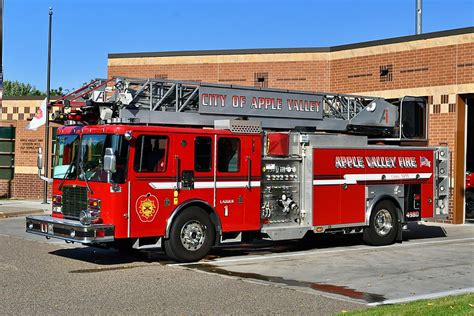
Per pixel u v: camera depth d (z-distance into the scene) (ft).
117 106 37.88
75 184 37.17
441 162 50.85
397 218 47.67
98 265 36.35
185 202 37.24
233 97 42.50
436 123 63.41
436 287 30.27
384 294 28.55
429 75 63.87
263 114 44.14
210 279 31.94
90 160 36.52
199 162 37.99
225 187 39.06
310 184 42.73
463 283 31.30
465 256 40.88
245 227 39.93
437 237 52.60
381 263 37.76
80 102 39.22
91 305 25.86
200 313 24.66
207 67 79.92
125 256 40.04
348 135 45.55
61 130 39.27
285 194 42.32
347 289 29.63
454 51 61.72
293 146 42.75
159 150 36.47
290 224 42.57
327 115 49.16
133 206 35.40
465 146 63.00
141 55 82.94
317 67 75.15
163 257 39.73
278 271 34.63
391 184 47.24
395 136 52.16
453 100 61.93
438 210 50.44
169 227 36.63
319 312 24.88
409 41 65.67
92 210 35.78
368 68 70.03
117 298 27.27
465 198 63.62
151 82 39.22
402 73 66.39
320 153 43.27
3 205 79.00
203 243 38.09
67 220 37.04
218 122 39.96
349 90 72.23
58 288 29.32
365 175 45.65
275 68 76.84
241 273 33.91
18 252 41.22
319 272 34.35
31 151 91.56
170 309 25.27
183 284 30.55
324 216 43.32
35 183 91.25
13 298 27.02
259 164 40.65
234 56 78.64
